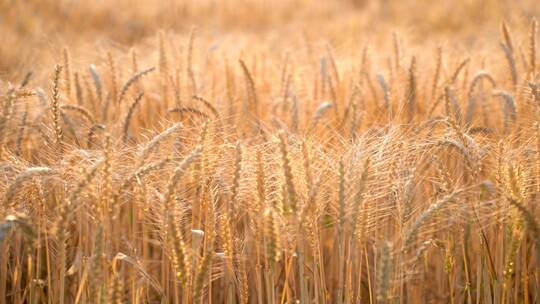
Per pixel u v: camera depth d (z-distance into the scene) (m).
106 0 17.75
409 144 3.91
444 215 3.79
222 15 18.44
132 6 17.81
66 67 5.73
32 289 3.69
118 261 4.13
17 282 3.86
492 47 8.00
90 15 16.50
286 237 3.34
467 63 6.18
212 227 3.27
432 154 3.94
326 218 4.39
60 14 16.16
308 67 7.33
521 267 4.13
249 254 3.96
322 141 4.70
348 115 5.39
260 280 3.54
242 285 3.43
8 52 8.88
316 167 3.36
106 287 2.93
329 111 5.89
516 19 9.11
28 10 14.56
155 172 3.56
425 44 10.97
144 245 3.84
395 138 3.73
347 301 3.49
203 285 2.92
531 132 4.09
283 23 17.98
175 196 3.14
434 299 4.41
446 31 15.79
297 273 4.21
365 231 3.42
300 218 3.14
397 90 5.96
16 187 3.11
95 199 3.07
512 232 3.32
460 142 3.72
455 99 5.10
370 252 4.40
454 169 4.22
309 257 4.24
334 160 3.48
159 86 6.28
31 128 4.61
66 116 4.69
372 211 3.48
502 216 3.55
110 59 6.14
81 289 3.21
